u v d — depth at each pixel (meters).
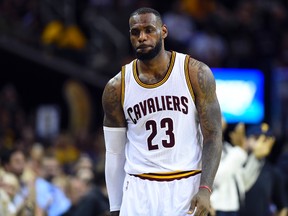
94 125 32.72
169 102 11.14
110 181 11.68
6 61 32.53
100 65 33.59
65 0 33.84
